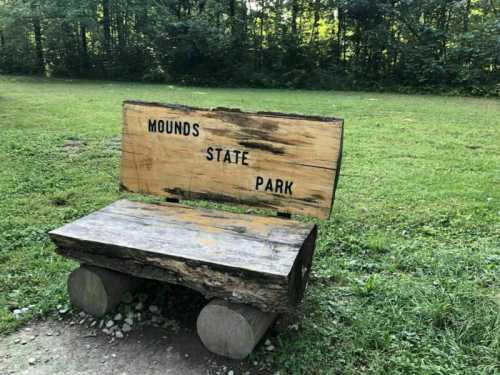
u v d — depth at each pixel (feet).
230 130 9.69
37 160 20.16
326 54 64.59
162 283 10.14
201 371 7.88
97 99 41.09
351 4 60.49
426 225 13.97
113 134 25.70
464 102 46.29
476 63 56.70
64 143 23.30
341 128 8.85
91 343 8.57
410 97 51.21
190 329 8.95
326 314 9.26
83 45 67.31
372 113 37.14
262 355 8.21
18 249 12.03
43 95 43.24
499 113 37.65
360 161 21.66
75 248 8.84
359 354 8.16
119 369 7.93
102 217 9.59
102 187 17.03
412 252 12.13
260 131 9.45
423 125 31.40
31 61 68.23
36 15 62.03
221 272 7.70
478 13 60.70
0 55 68.39
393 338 8.48
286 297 7.47
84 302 9.19
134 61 66.39
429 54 58.80
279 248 8.21
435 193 16.90
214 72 64.75
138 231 8.93
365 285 10.14
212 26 64.64
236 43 64.64
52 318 9.23
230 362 8.05
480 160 21.95
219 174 9.91
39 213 14.44
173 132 10.21
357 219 14.40
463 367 7.75
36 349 8.39
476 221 14.19
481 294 9.72
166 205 10.32
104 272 8.97
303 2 65.77
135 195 16.29
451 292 9.89
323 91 57.72
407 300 9.65
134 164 10.69
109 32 68.08
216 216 9.68
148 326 9.02
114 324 9.05
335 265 11.36
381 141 26.11
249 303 7.75
